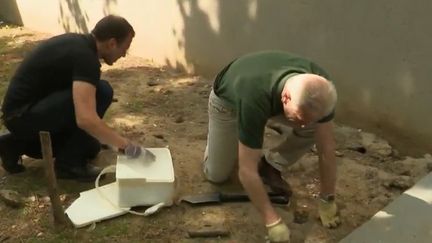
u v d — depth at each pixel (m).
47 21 7.62
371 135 4.28
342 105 4.45
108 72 5.84
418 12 3.73
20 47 6.95
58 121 3.43
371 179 3.68
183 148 4.13
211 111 3.24
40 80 3.38
